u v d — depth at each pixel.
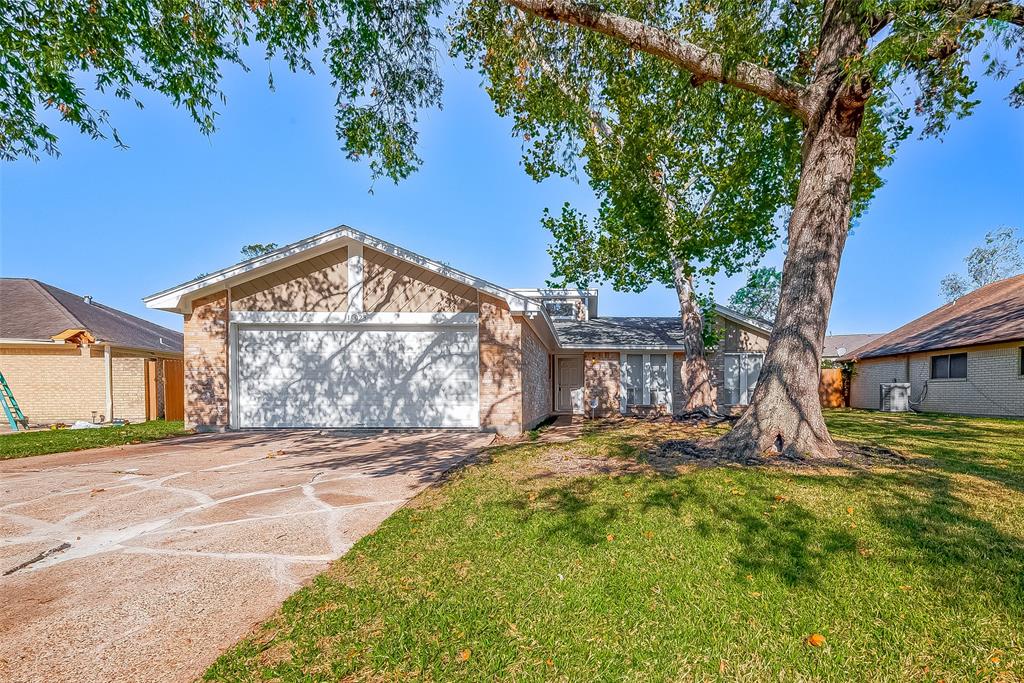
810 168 6.93
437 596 2.72
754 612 2.52
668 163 11.43
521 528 3.86
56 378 13.69
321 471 6.27
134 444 8.61
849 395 20.58
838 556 3.19
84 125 6.37
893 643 2.24
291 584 2.96
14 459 7.20
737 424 7.24
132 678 2.05
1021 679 1.98
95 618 2.55
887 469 5.79
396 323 10.51
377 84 8.48
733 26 7.54
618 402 16.09
